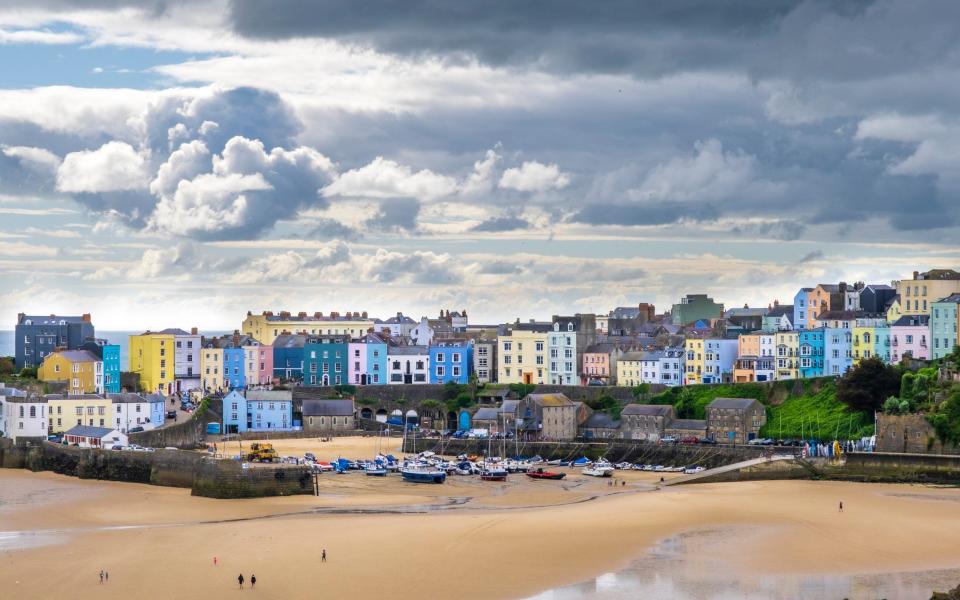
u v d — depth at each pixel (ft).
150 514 612.70
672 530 551.59
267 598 438.81
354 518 591.78
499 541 527.40
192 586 453.17
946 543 520.42
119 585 454.81
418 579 464.65
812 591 447.42
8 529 567.18
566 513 597.11
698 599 439.63
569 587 455.63
